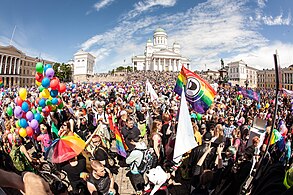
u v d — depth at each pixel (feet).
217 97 66.44
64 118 28.89
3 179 4.49
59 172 14.84
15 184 4.70
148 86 45.88
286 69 295.89
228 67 368.07
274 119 6.85
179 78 24.66
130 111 33.91
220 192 11.56
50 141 24.84
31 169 16.97
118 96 65.57
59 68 301.84
